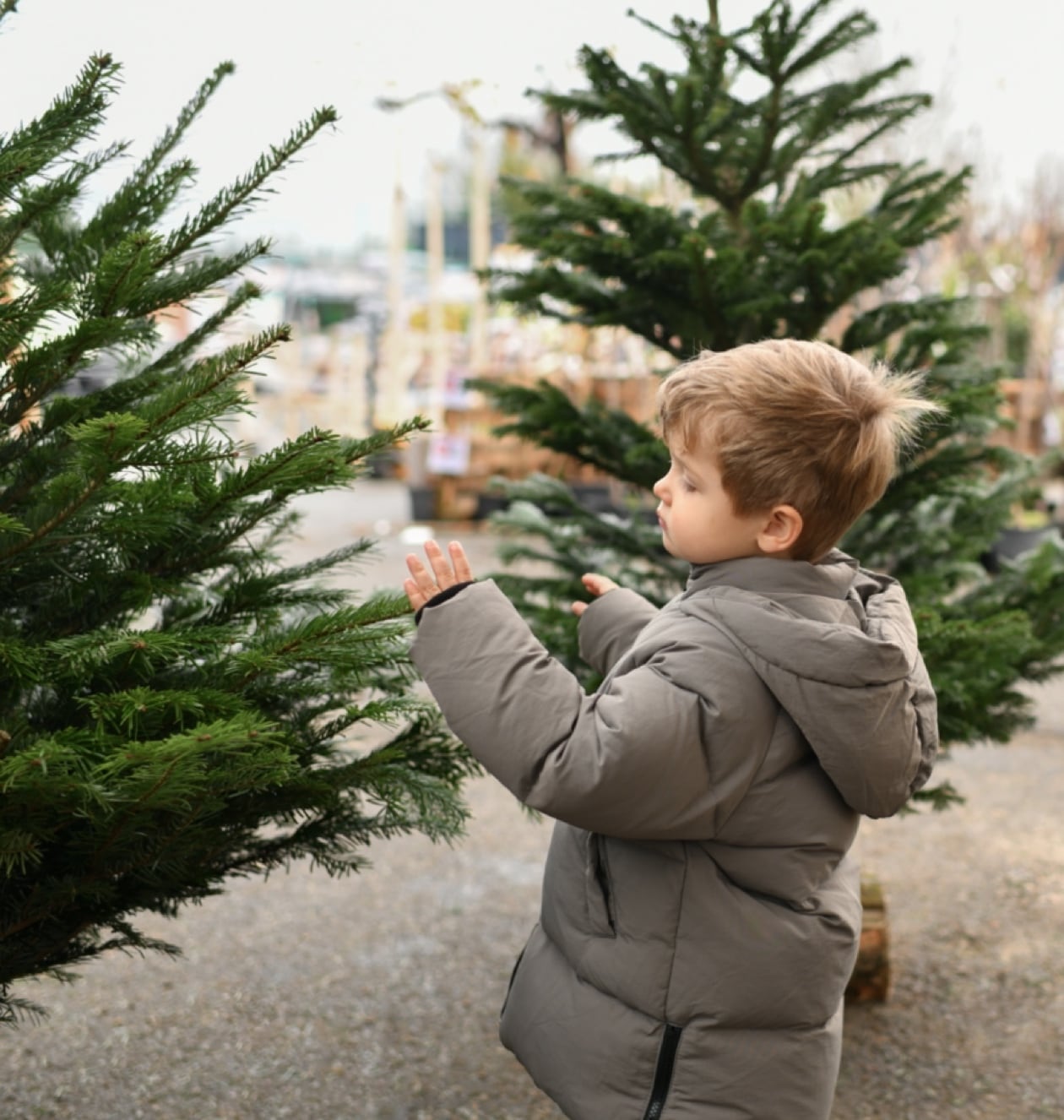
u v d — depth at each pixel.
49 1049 2.35
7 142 1.30
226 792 1.27
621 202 2.22
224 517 1.41
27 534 1.21
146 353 1.57
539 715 1.18
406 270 16.72
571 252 2.29
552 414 2.46
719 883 1.24
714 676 1.19
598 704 1.20
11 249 1.42
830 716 1.17
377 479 13.12
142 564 1.45
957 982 2.69
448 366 12.39
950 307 2.31
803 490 1.23
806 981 1.24
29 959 1.40
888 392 1.28
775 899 1.25
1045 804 3.94
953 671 2.14
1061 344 10.78
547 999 1.33
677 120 2.29
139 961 2.76
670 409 1.28
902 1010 2.57
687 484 1.28
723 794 1.19
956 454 2.31
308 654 1.29
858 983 2.59
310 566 1.64
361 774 1.39
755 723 1.19
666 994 1.23
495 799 3.98
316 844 1.57
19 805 1.15
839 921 1.27
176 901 1.59
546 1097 2.22
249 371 1.26
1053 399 9.98
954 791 2.30
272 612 1.54
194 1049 2.37
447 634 1.22
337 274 15.72
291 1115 2.15
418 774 1.48
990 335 2.43
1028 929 2.97
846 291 2.23
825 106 2.37
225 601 1.53
